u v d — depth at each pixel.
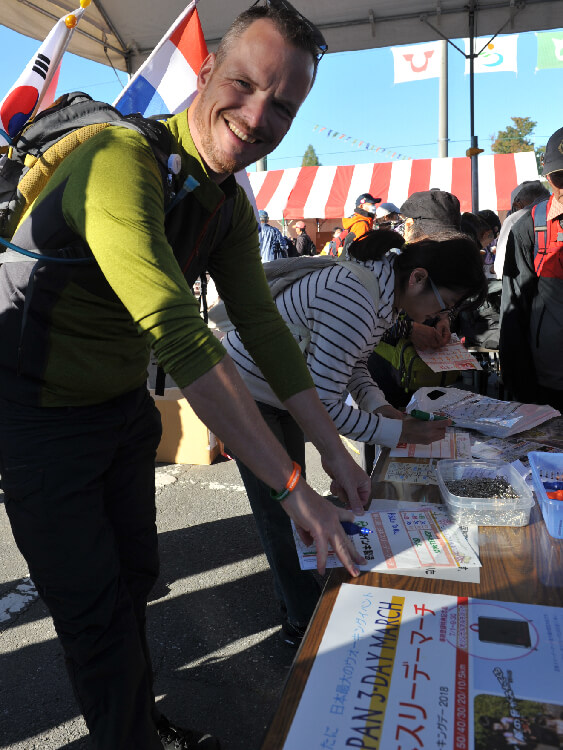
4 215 1.19
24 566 2.86
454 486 1.33
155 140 1.10
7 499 1.29
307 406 1.41
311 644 0.82
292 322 1.72
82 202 0.99
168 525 3.26
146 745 1.30
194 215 1.24
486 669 0.77
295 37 1.06
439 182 13.15
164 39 3.18
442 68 15.22
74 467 1.25
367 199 6.52
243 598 2.59
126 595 1.32
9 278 1.19
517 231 2.78
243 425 0.95
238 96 1.09
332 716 0.70
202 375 0.92
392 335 2.67
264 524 2.03
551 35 7.72
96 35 5.35
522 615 0.88
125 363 1.30
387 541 1.12
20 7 4.59
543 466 1.43
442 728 0.68
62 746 1.86
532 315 2.80
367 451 3.03
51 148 1.13
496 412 1.92
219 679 2.12
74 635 1.29
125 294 0.94
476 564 1.03
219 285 1.50
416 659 0.79
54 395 1.24
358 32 5.77
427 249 1.70
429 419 1.77
